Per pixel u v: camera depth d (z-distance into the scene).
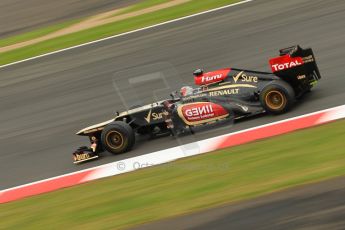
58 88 45.44
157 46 47.94
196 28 48.94
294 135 28.66
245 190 23.44
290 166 24.95
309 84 32.41
